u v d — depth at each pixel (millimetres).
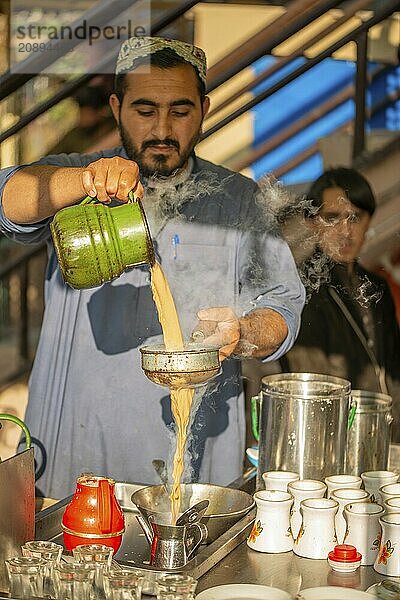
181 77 2840
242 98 5516
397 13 4918
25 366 5691
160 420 2850
